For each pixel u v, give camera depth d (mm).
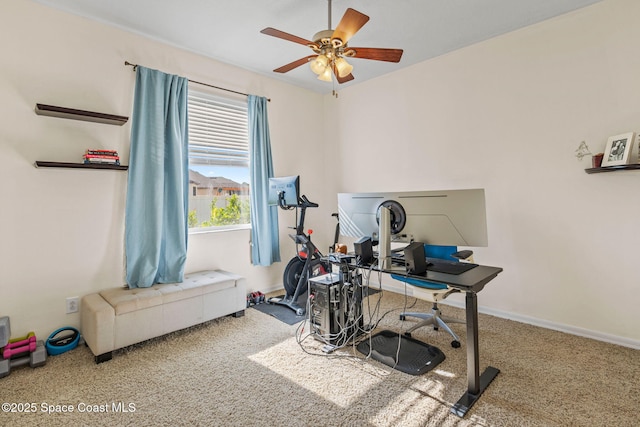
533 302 2783
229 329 2734
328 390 1851
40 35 2348
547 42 2664
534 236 2768
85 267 2543
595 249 2479
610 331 2426
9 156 2234
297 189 3094
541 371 2010
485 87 3023
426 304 3385
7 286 2221
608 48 2389
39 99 2344
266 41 2990
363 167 4113
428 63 3426
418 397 1775
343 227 2246
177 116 2924
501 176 2945
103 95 2627
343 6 2455
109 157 2531
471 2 2416
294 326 2803
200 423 1580
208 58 3309
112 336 2197
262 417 1621
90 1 2350
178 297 2553
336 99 4398
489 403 1706
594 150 2457
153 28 2732
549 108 2666
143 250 2709
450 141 3281
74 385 1898
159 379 1967
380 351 2295
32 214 2316
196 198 3271
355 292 2578
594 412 1617
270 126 3875
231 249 3484
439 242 1818
